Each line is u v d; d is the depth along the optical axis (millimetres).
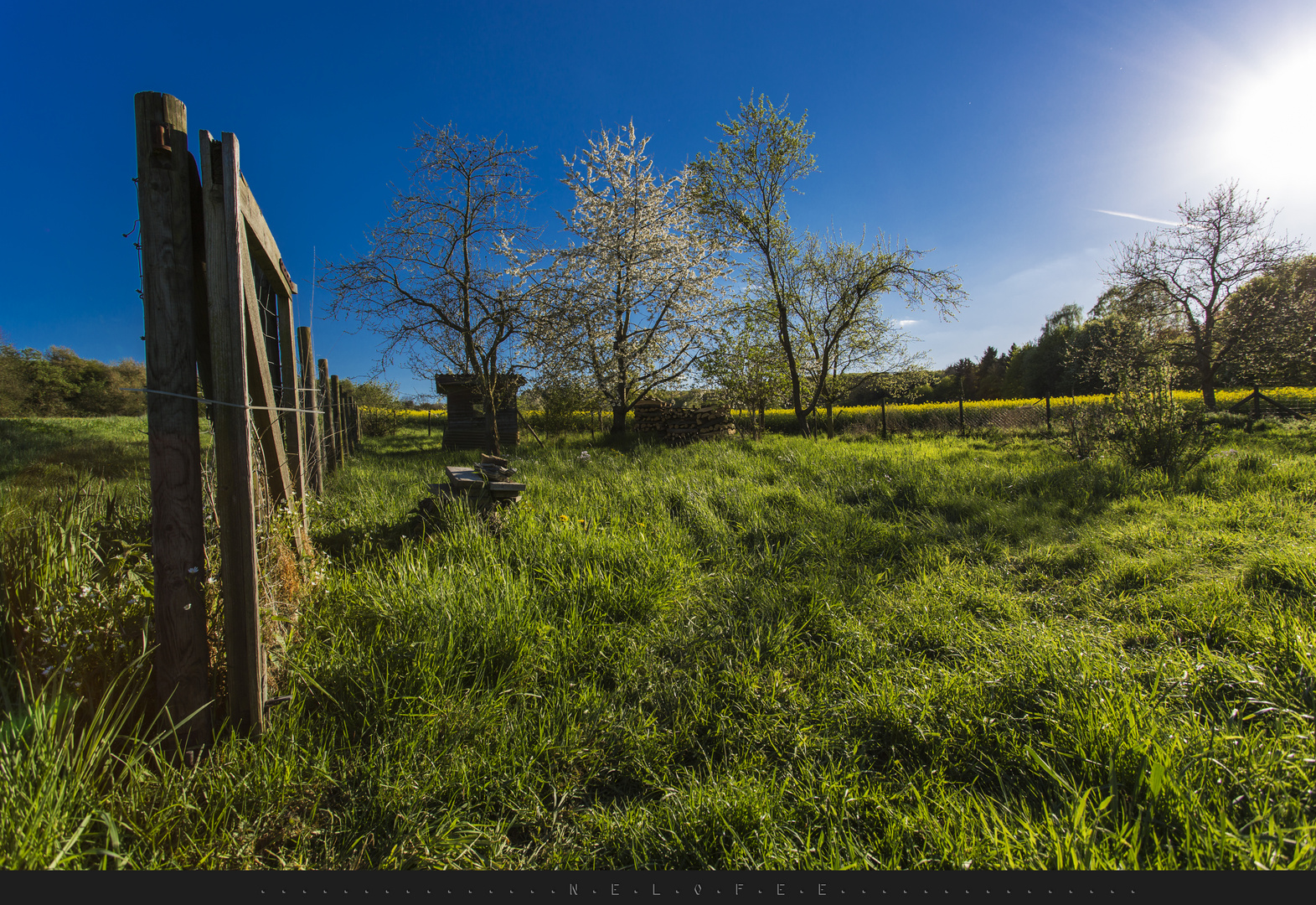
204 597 1880
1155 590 3297
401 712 2078
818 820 1708
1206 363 18016
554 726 2084
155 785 1630
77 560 2238
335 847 1599
